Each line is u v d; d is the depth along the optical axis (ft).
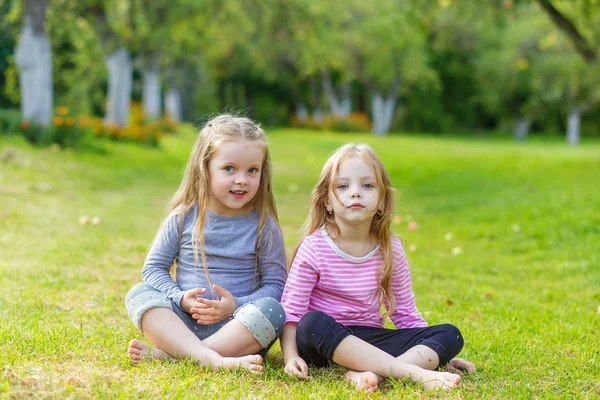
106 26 58.90
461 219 30.14
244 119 10.77
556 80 120.88
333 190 10.21
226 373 9.03
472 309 14.73
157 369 9.07
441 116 156.56
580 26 49.24
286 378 9.17
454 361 10.05
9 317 11.90
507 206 31.32
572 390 9.13
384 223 10.35
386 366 9.07
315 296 10.34
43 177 32.63
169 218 10.70
